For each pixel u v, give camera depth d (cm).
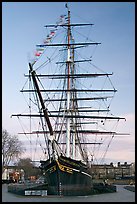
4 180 14025
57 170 5181
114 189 8894
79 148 7419
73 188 5475
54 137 5109
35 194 5981
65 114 6612
